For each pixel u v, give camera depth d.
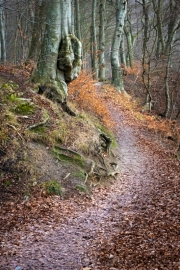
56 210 8.88
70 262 6.17
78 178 10.84
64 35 14.34
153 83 32.94
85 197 10.18
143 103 28.77
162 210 8.68
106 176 12.22
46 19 14.03
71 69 14.48
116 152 15.91
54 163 10.85
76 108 15.62
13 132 10.73
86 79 18.81
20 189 9.39
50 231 7.62
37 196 9.38
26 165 10.08
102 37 31.31
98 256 6.35
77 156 11.63
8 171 9.78
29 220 8.08
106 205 9.91
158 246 6.35
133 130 20.72
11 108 11.70
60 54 14.20
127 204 9.88
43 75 14.02
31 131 11.22
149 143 18.62
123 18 28.39
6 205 8.62
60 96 13.89
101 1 31.14
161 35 33.91
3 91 12.33
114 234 7.43
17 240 6.99
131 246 6.57
